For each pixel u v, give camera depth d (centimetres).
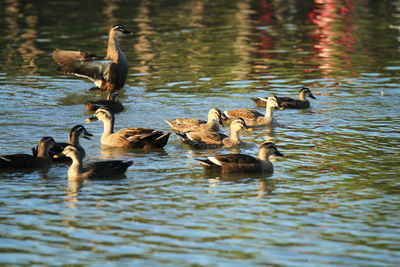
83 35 3734
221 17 4403
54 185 1595
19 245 1238
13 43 3541
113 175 1675
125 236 1281
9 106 2428
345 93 2667
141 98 2602
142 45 3578
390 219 1378
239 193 1545
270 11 4628
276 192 1554
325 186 1597
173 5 4856
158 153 1919
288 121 2309
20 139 2005
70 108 2439
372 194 1535
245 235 1291
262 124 2261
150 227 1329
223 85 2805
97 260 1175
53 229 1314
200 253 1205
